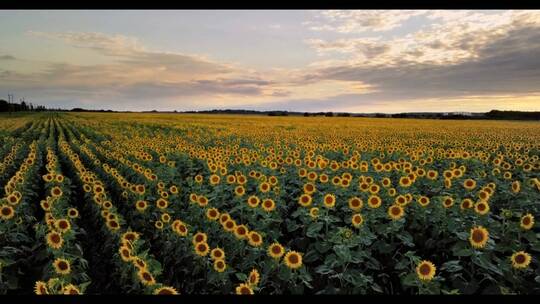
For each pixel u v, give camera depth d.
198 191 11.64
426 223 8.72
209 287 6.85
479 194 8.54
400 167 14.53
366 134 38.22
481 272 6.67
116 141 31.52
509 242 7.28
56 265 6.06
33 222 10.59
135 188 11.54
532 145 26.81
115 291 7.34
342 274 6.23
